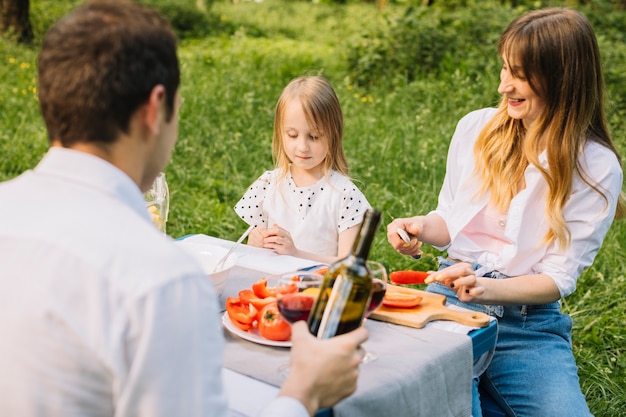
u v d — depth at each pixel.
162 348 1.10
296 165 2.94
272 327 1.75
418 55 8.89
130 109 1.23
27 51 9.97
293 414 1.30
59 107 1.22
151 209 2.23
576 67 2.28
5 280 1.14
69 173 1.23
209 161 6.05
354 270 1.45
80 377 1.12
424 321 1.92
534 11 2.38
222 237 4.75
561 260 2.37
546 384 2.28
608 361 3.52
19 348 1.12
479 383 2.43
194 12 14.42
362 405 1.51
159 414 1.12
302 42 12.91
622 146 6.28
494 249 2.56
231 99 7.40
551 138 2.34
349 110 7.24
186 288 1.14
